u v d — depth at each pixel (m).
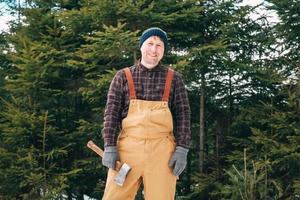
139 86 3.25
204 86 13.40
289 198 11.27
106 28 10.67
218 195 12.12
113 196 3.24
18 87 12.17
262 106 12.41
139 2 11.48
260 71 12.26
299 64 12.54
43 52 12.32
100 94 11.99
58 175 11.65
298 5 12.05
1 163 12.03
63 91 12.38
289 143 11.66
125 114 3.26
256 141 11.52
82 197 13.44
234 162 12.27
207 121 14.58
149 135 3.19
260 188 10.38
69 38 12.96
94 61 11.80
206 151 14.44
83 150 12.80
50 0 13.95
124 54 11.71
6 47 13.76
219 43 11.70
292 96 11.76
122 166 3.16
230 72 12.66
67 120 13.08
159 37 3.24
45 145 11.91
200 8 11.96
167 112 3.22
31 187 12.16
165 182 3.20
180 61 11.26
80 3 12.70
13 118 11.59
